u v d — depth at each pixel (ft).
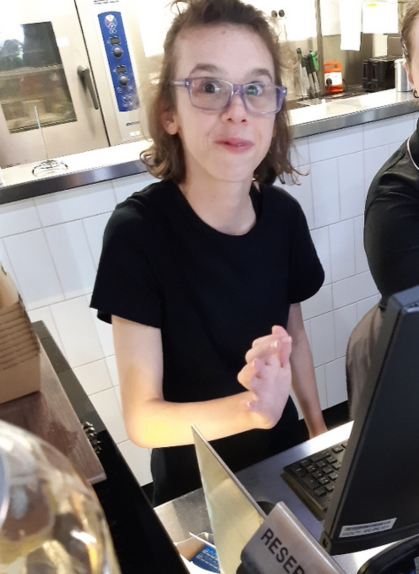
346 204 5.59
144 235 2.73
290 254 3.22
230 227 2.85
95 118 8.68
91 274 4.77
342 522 1.31
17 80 8.05
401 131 5.58
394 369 0.97
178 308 2.81
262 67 2.43
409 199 3.21
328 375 6.40
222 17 2.34
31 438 1.30
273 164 3.11
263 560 1.09
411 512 1.35
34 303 4.64
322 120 4.91
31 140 8.40
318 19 9.55
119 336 2.75
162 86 2.65
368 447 1.11
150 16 8.32
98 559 1.07
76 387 2.30
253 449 3.30
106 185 4.53
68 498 1.14
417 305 0.90
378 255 3.30
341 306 6.13
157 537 1.61
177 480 3.39
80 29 8.11
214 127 2.44
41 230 4.43
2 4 7.57
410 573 1.54
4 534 1.00
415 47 3.24
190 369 2.97
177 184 2.85
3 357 1.78
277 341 2.07
